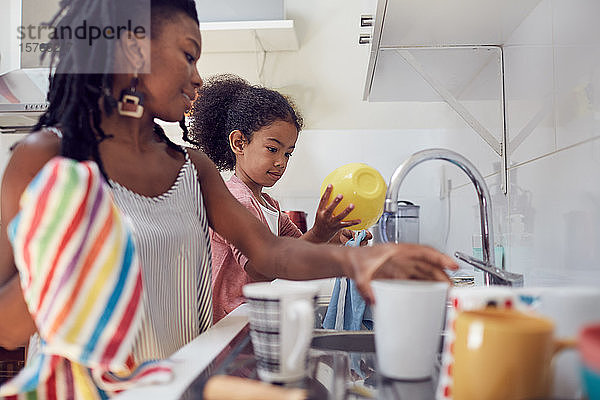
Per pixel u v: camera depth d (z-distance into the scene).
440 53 1.35
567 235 0.83
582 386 0.36
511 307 0.46
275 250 0.93
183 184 0.96
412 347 0.53
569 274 0.82
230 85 1.82
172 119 0.91
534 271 1.01
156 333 0.81
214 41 2.36
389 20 1.11
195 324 0.94
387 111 2.47
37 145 0.78
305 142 2.49
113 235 0.56
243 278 1.43
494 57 1.36
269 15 2.21
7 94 1.72
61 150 0.77
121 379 0.61
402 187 2.41
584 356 0.35
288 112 1.61
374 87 1.75
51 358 0.62
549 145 0.93
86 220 0.55
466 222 1.82
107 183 0.80
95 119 0.82
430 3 1.00
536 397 0.40
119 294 0.56
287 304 0.54
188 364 0.61
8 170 0.77
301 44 2.52
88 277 0.55
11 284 0.67
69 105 0.79
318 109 2.50
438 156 0.82
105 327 0.55
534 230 1.02
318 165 2.48
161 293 0.84
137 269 0.58
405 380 0.54
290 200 2.48
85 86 0.80
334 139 2.48
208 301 0.99
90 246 0.55
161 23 0.84
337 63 2.50
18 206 0.75
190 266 0.93
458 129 2.01
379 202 1.26
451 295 0.49
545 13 0.96
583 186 0.76
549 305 0.45
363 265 0.66
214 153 1.82
